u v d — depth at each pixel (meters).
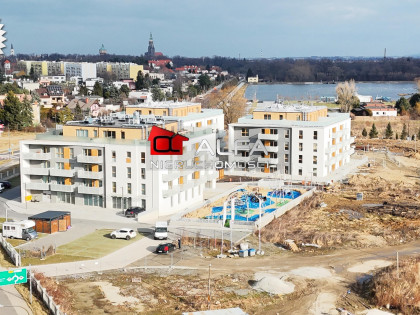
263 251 81.56
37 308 56.72
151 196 101.50
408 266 72.88
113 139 103.31
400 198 117.88
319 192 124.25
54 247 81.69
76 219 97.75
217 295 64.81
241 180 138.38
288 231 92.81
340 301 64.31
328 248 84.06
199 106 164.12
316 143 137.62
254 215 103.00
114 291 65.44
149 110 149.50
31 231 86.06
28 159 108.62
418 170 153.50
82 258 77.31
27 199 107.31
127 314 59.19
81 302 61.84
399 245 86.19
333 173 143.50
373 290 66.12
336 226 96.38
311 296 65.50
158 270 73.31
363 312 61.34
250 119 146.25
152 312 59.84
